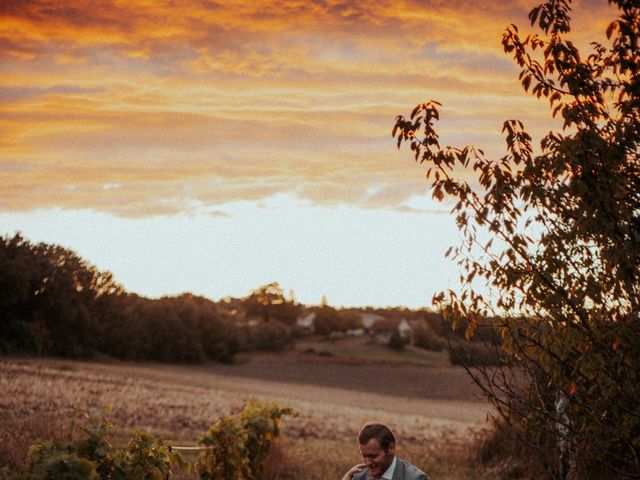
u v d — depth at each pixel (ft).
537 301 20.06
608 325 19.69
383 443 15.34
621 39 19.03
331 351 459.32
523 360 22.72
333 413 115.34
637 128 18.92
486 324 21.11
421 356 468.75
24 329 227.20
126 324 293.02
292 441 70.18
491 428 57.47
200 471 37.01
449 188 20.18
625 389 19.95
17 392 82.07
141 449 21.86
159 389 128.98
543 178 19.72
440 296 21.04
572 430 22.06
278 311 632.79
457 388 267.80
